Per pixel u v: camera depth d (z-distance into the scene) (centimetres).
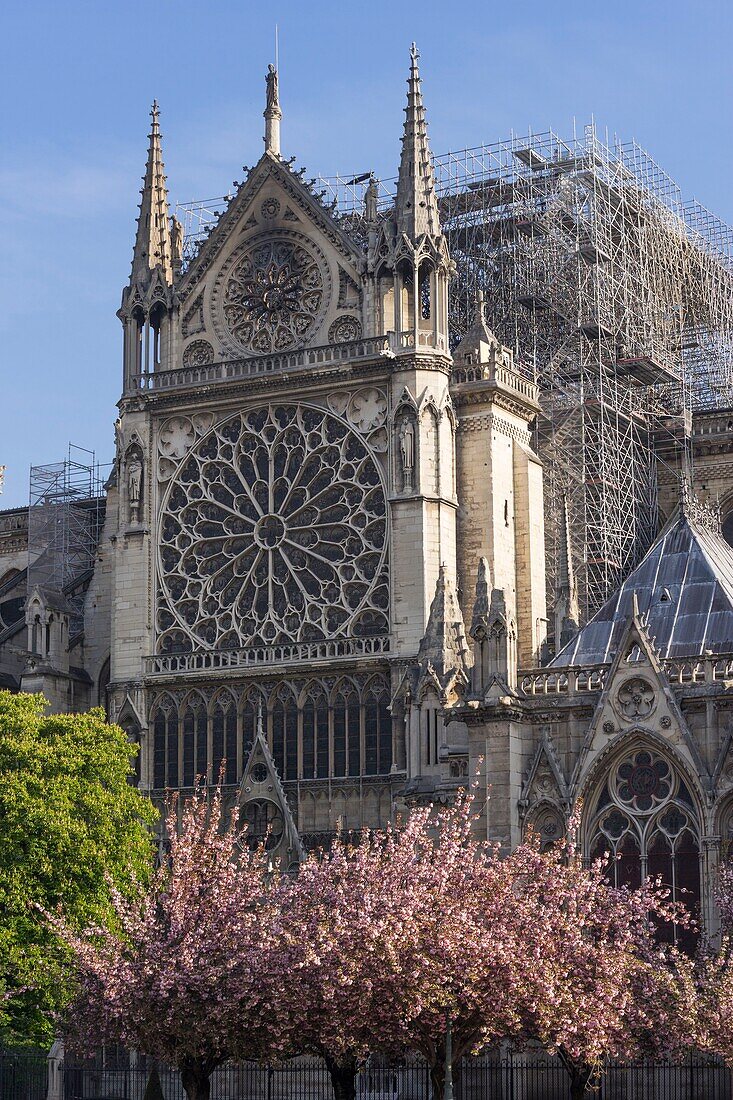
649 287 14088
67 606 12612
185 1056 6619
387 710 11194
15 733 9262
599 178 13975
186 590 11938
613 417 12962
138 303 12438
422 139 11925
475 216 14250
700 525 8994
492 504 11644
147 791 11669
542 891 6706
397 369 11550
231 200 12381
